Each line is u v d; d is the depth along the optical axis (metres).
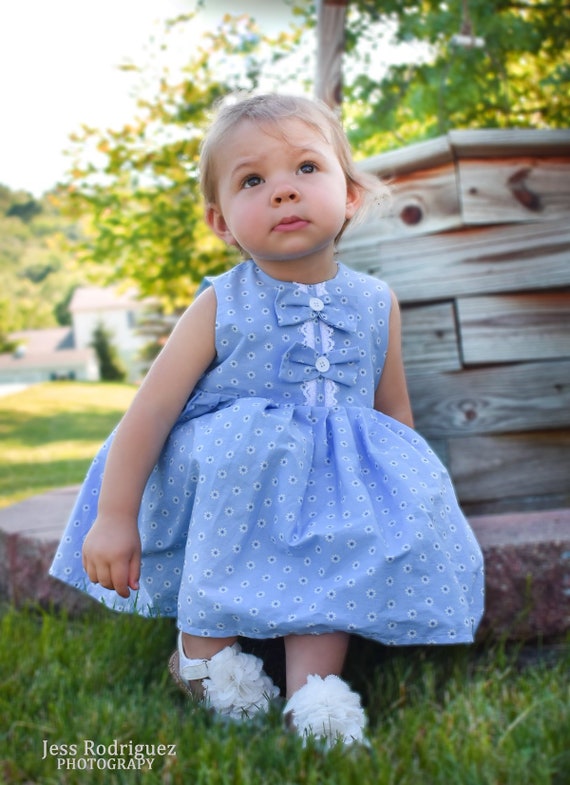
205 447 1.41
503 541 1.59
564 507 2.06
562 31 3.59
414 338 2.08
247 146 1.49
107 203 5.86
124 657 1.59
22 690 1.45
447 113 3.88
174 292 6.39
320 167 1.51
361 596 1.29
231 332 1.51
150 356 18.89
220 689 1.31
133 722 1.27
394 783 1.08
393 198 2.09
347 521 1.34
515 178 2.05
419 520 1.35
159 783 1.10
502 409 2.05
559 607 1.58
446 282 2.06
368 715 1.36
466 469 2.05
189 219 5.59
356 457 1.43
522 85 3.90
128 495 1.43
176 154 5.49
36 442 6.55
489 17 3.58
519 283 2.05
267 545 1.36
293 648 1.32
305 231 1.48
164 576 1.50
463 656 1.52
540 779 1.05
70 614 1.92
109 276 7.13
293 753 1.15
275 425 1.41
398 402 1.69
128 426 1.46
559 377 2.06
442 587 1.33
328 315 1.54
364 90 3.95
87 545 1.41
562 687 1.35
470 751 1.12
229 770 1.12
